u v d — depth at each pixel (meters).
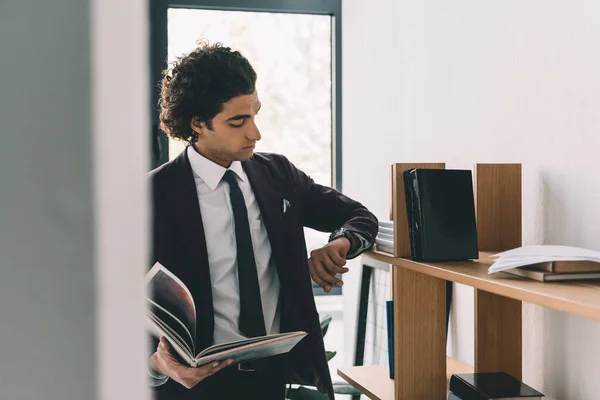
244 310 1.43
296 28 2.89
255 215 1.49
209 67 1.38
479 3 1.69
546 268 1.07
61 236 0.12
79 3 0.12
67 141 0.12
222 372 1.41
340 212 1.60
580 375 1.35
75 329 0.12
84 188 0.12
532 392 1.30
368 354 2.39
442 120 1.92
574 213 1.35
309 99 2.93
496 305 1.47
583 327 1.33
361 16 2.55
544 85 1.44
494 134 1.65
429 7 1.97
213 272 1.43
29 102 0.12
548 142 1.43
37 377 0.12
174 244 1.39
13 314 0.12
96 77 0.12
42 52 0.12
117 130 0.12
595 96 1.27
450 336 1.93
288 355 1.49
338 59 2.90
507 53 1.58
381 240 1.61
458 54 1.81
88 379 0.12
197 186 1.45
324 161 2.96
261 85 2.89
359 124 2.60
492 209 1.46
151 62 2.71
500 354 1.48
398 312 1.54
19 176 0.12
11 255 0.12
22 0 0.12
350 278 2.68
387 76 2.30
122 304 0.12
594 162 1.28
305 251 1.54
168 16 2.76
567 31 1.35
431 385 1.57
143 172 0.12
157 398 1.40
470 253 1.37
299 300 1.49
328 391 1.51
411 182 1.38
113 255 0.12
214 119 1.39
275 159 1.58
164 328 1.31
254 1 2.81
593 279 1.08
